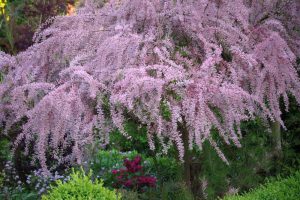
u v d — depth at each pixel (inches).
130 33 135.2
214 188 174.6
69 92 126.4
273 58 142.5
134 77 121.2
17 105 135.5
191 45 151.3
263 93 148.3
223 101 127.5
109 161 225.6
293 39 166.4
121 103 125.9
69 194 125.0
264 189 153.9
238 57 141.5
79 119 126.5
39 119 129.0
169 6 145.3
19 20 321.1
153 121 128.8
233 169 186.9
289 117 211.0
